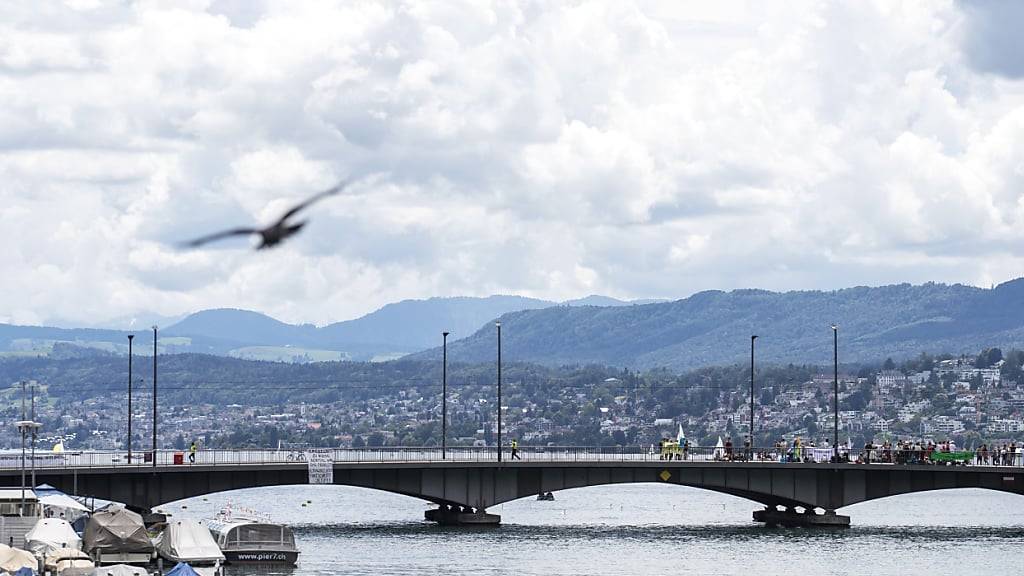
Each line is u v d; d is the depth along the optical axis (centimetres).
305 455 19462
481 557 16025
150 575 12912
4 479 17400
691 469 19100
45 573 12875
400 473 18550
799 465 19412
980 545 17950
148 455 18525
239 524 14950
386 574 14612
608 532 19050
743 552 16825
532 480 18862
